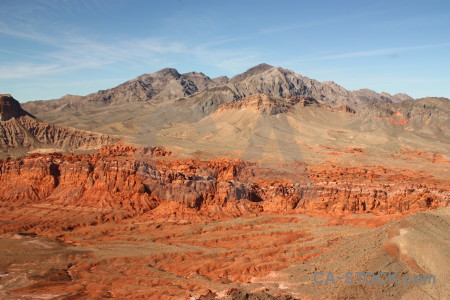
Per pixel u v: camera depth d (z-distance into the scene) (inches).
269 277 3900.1
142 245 5152.6
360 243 4010.8
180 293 3720.5
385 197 6914.4
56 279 4143.7
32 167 7480.3
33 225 5935.0
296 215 6515.8
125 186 7135.8
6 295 3762.3
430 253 3435.0
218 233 5629.9
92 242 5315.0
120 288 3897.6
